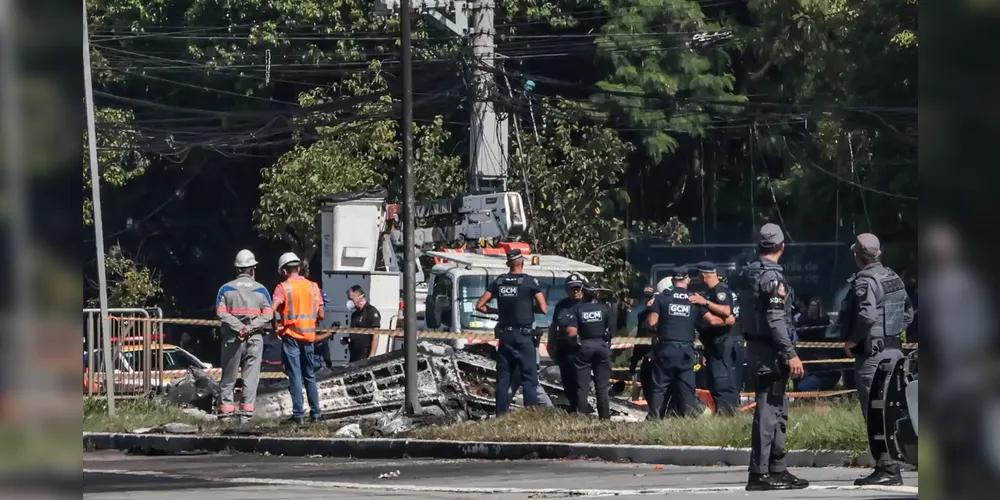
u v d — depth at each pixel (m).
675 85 131.12
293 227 126.62
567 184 112.81
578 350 57.16
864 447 41.56
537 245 103.69
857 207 126.12
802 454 41.94
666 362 55.53
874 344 33.38
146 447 57.12
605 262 112.56
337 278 84.19
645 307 67.94
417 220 90.50
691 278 91.12
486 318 75.06
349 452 52.88
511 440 50.41
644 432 48.03
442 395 64.94
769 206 138.75
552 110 115.00
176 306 158.25
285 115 119.88
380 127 126.50
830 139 116.19
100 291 65.69
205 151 150.38
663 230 129.25
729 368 56.62
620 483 37.47
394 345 81.19
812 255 127.56
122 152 138.62
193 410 68.00
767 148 134.38
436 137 122.62
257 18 140.50
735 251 137.50
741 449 42.97
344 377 67.19
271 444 54.94
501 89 90.88
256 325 63.00
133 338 69.62
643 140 133.50
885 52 110.62
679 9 132.62
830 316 100.62
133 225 155.75
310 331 61.09
